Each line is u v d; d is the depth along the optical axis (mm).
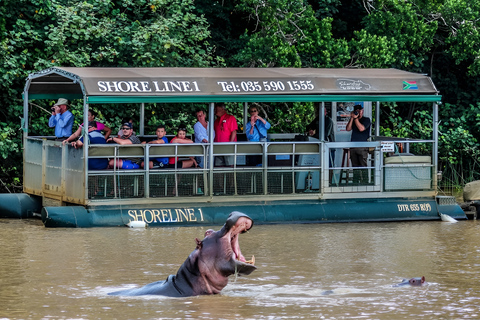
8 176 25828
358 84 20359
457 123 30641
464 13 29438
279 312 10469
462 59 30000
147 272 13258
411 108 31422
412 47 29578
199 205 19266
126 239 16703
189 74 19562
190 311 10438
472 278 12953
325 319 10133
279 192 19906
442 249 15945
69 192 19125
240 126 27422
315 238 17328
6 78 24094
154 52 26609
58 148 19547
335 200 20328
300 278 12867
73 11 25609
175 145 19062
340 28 31828
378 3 29516
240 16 31156
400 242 16875
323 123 20406
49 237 16922
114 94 18266
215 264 11172
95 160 18578
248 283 12422
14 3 25062
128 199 18766
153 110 26594
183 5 27062
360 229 18875
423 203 20938
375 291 11891
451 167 29734
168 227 18656
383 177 20734
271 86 19594
